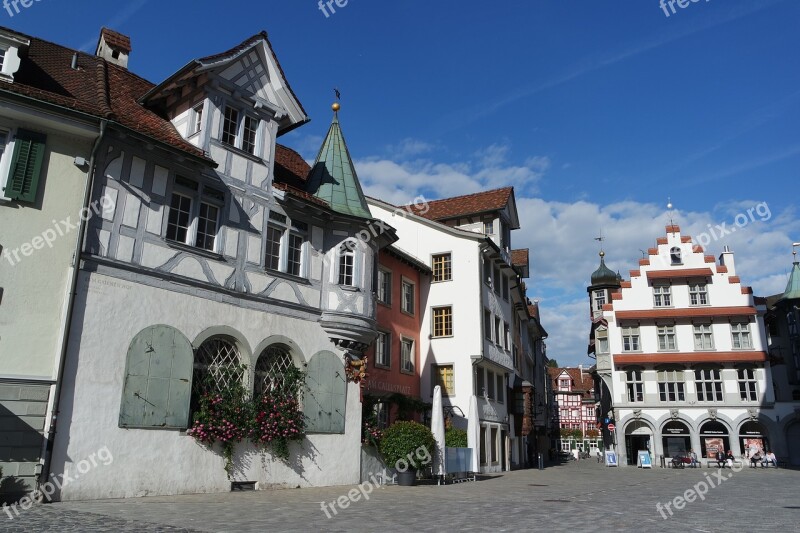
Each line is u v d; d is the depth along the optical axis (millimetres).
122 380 13812
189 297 15531
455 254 30109
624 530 9602
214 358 16109
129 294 14273
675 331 43688
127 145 14797
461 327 29062
